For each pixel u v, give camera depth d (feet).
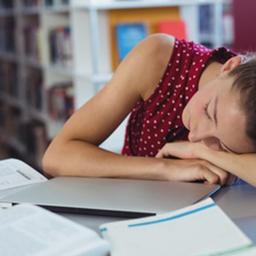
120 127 9.30
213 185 3.32
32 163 14.32
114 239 2.36
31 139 14.29
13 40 16.15
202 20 12.41
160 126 4.44
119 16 10.17
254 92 3.15
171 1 10.04
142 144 4.64
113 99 4.28
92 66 9.84
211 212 2.57
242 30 11.92
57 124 12.19
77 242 2.18
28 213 2.54
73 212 2.88
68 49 10.88
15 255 2.10
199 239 2.29
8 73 16.89
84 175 3.85
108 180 3.50
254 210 2.86
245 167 3.43
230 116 3.22
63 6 10.75
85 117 4.27
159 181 3.45
